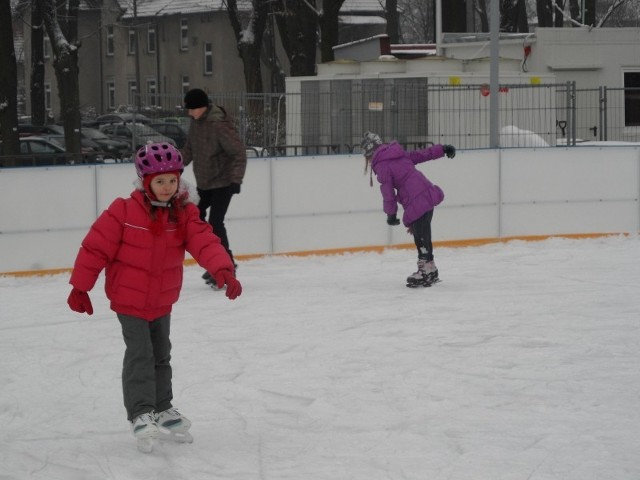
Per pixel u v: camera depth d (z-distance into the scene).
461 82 20.91
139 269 5.41
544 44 26.03
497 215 14.30
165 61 65.69
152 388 5.45
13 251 12.07
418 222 10.70
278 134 20.09
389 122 19.95
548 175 14.48
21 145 30.00
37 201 12.14
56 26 30.50
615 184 14.75
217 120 10.57
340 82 21.53
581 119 26.08
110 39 69.00
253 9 37.53
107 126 41.22
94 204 12.44
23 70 71.38
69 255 12.35
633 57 26.41
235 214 13.16
